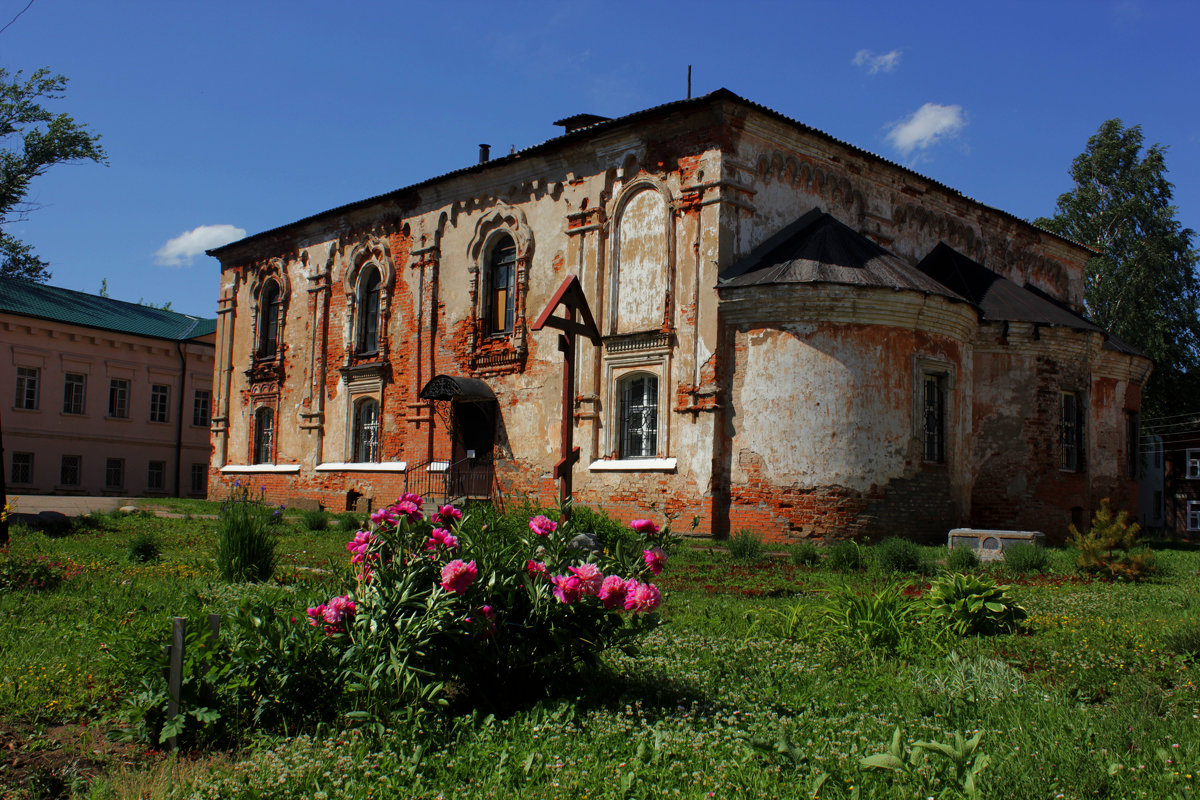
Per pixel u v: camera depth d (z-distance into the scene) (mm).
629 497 19906
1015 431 20656
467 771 4809
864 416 17844
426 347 25500
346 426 27812
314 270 29703
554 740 5109
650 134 20281
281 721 5504
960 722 5477
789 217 20312
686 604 9984
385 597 5758
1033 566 13547
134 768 5023
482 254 24359
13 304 38500
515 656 5820
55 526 17609
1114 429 24562
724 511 18531
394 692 5434
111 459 40906
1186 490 42094
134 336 41500
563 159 22203
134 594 9711
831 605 8289
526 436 22609
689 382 19109
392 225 27094
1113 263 39562
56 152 39188
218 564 11570
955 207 24844
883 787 4379
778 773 4594
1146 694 5805
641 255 20422
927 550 15922
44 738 5398
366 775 4633
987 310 21250
